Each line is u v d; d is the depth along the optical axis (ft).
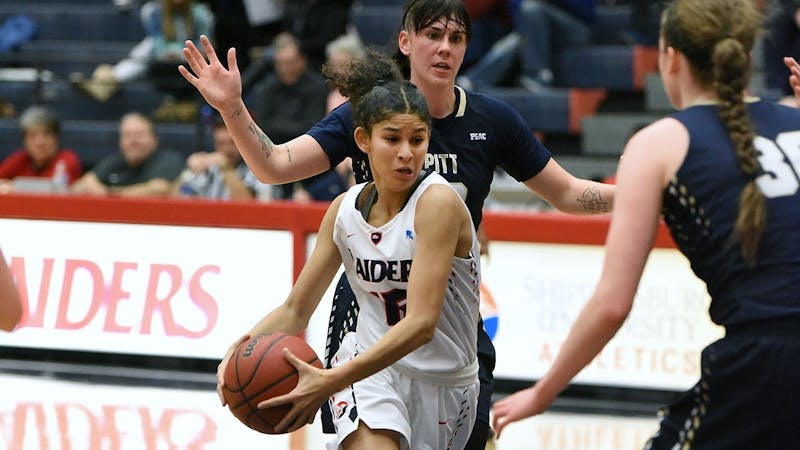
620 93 54.29
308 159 21.12
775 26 43.68
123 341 38.22
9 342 39.09
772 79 44.50
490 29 54.54
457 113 20.94
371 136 18.01
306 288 19.51
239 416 18.17
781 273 15.17
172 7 55.67
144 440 30.96
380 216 18.69
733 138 15.53
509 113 21.39
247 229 37.06
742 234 15.20
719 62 15.71
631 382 34.73
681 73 16.28
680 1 16.12
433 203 18.06
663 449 16.14
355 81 19.83
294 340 18.38
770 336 15.12
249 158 20.63
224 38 57.26
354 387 19.10
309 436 31.58
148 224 37.88
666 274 34.35
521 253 35.19
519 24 53.21
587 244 34.71
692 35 15.84
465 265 18.80
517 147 21.56
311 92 47.93
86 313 38.55
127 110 58.85
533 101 52.90
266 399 17.81
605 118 52.49
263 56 54.70
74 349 38.63
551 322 35.01
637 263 15.43
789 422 15.14
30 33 63.00
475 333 19.63
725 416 15.47
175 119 54.75
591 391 35.19
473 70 53.62
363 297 19.27
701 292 34.14
